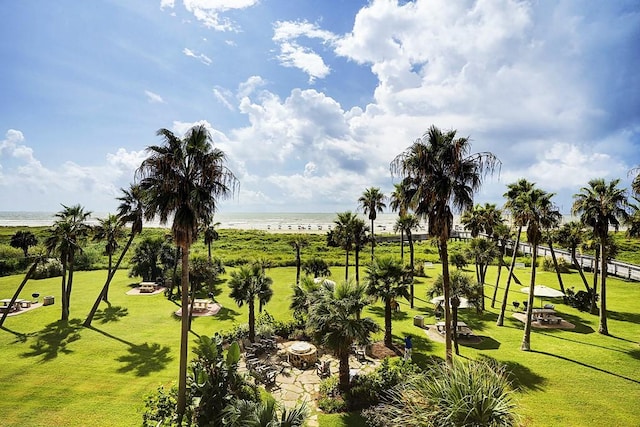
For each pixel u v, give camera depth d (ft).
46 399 49.29
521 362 62.03
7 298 110.32
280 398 49.47
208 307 100.01
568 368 59.41
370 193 127.24
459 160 51.29
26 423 43.21
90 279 140.87
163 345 70.95
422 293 118.83
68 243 87.66
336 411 45.78
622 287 123.24
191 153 44.32
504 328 83.87
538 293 87.56
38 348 69.10
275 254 213.46
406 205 56.90
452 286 68.64
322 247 241.55
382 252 214.48
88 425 42.91
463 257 120.88
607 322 88.53
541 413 45.14
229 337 72.38
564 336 77.56
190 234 44.55
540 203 69.05
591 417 44.34
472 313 97.86
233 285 69.92
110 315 92.53
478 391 23.45
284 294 115.65
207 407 41.88
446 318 54.03
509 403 24.26
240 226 581.53
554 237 119.96
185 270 44.34
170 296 111.86
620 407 46.80
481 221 115.24
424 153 52.39
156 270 135.85
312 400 49.01
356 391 48.44
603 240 78.59
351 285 53.36
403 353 65.26
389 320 69.21
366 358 63.41
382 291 66.69
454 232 277.85
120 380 55.26
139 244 137.08
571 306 104.17
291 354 61.11
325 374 55.98
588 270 149.28
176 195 43.21
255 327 76.84
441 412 23.72
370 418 41.96
